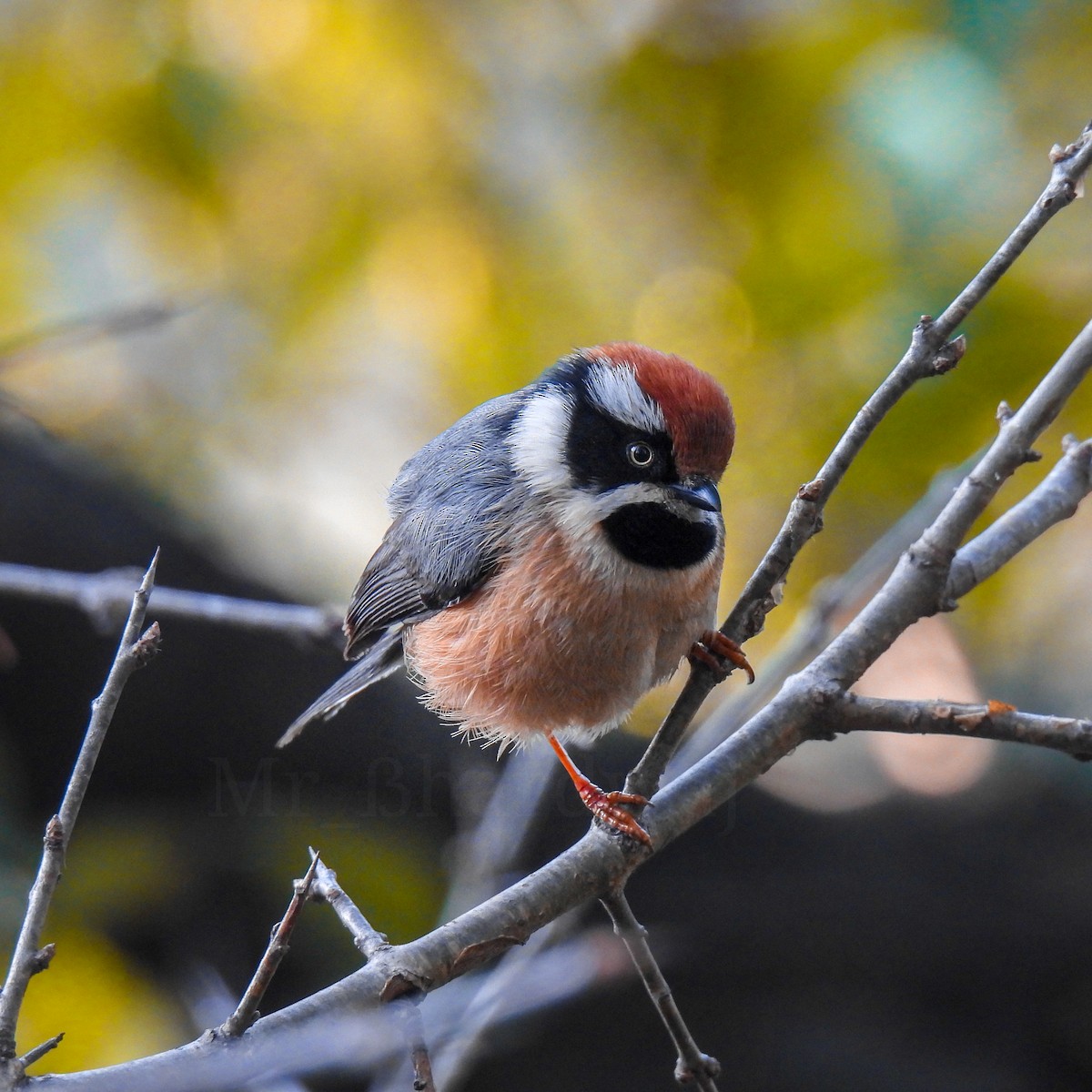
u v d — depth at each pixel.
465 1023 7.46
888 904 13.31
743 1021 12.91
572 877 6.06
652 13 10.23
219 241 11.07
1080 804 14.62
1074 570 12.61
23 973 4.59
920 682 14.81
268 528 15.10
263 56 10.69
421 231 11.11
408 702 13.39
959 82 9.03
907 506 9.72
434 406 11.69
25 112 10.46
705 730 7.98
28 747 13.77
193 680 13.73
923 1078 12.54
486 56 10.80
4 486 13.83
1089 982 13.05
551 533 8.12
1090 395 9.35
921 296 9.23
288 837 11.92
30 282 10.75
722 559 8.23
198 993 10.07
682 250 10.54
